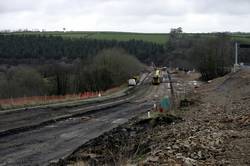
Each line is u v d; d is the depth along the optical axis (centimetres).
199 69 9256
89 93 6869
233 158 1161
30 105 4234
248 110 2241
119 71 9062
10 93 7125
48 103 4588
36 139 2281
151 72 13475
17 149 1986
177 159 1148
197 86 6334
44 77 8706
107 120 3238
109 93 6875
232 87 4538
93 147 1969
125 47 15350
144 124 2705
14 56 11681
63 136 2406
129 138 2130
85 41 14638
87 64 9262
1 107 3834
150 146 1605
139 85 8500
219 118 2083
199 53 9244
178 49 16712
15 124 2855
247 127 1683
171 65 16300
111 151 1700
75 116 3481
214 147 1317
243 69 7019
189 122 2183
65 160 1691
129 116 3506
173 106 3369
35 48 12356
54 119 3191
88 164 1486
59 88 7656
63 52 12619
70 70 8619
